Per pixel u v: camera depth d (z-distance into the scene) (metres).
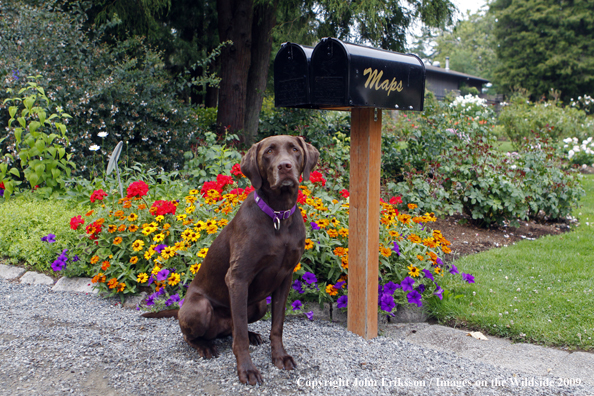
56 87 6.74
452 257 5.30
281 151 2.59
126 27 9.73
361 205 3.24
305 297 3.85
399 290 3.75
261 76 10.30
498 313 3.57
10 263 4.82
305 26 9.50
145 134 7.64
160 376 2.68
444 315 3.66
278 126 8.87
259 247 2.64
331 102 2.86
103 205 4.66
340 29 9.45
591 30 32.16
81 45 7.61
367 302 3.26
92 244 4.34
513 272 4.68
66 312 3.68
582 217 7.46
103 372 2.71
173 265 3.94
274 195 2.65
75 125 6.91
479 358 3.02
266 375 2.70
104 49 7.82
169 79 8.80
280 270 2.77
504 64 35.53
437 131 7.47
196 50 13.03
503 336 3.35
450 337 3.33
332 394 2.49
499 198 6.43
